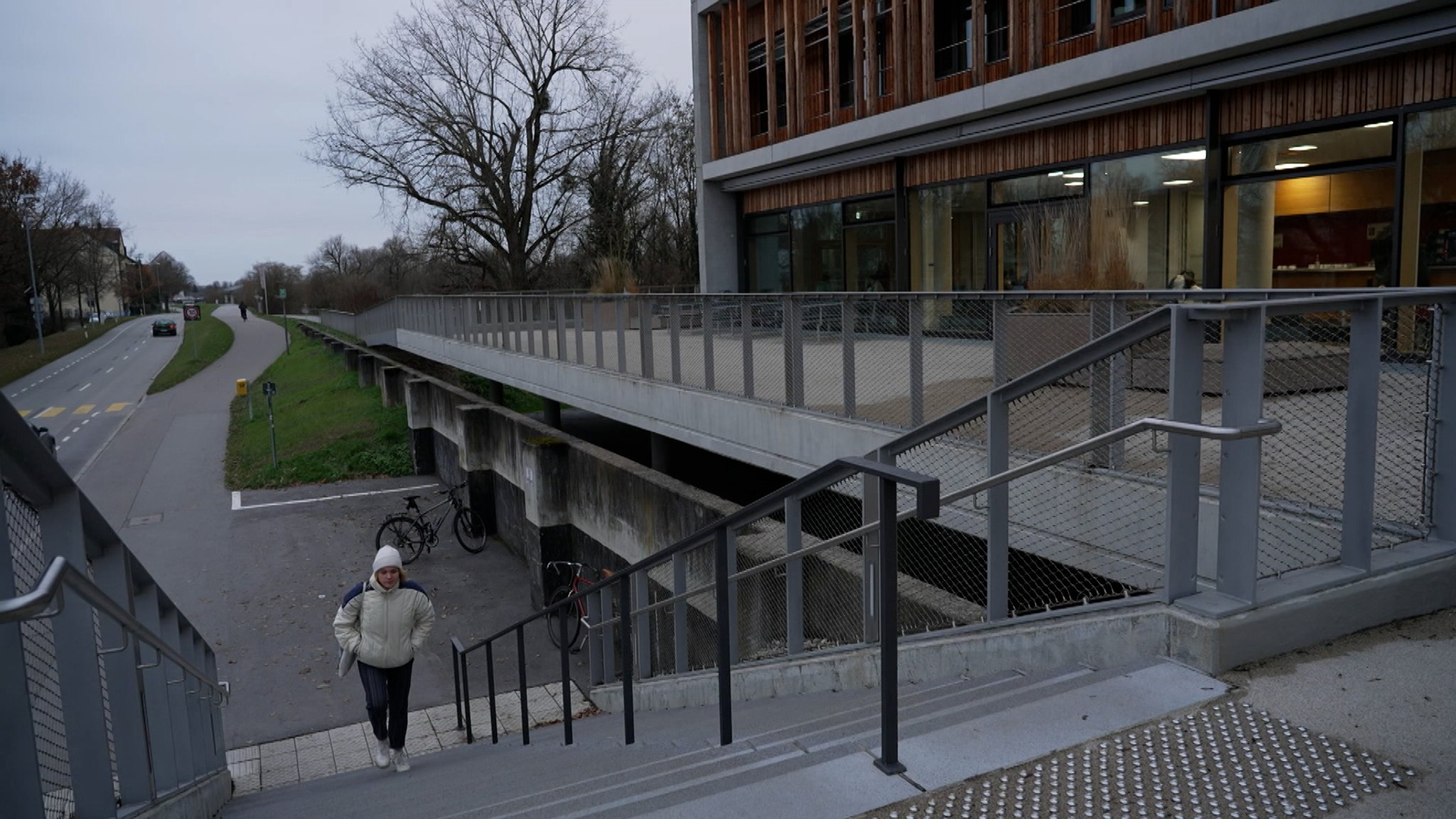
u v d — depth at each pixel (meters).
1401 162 10.38
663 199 45.62
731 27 22.39
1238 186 12.22
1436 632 3.55
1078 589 6.07
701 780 3.01
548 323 17.34
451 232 40.72
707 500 10.26
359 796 5.43
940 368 7.86
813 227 21.00
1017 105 14.65
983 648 4.14
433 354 28.44
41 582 2.52
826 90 20.05
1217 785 2.63
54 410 41.56
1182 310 3.33
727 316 10.88
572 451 14.52
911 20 16.77
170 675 5.18
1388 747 2.77
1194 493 3.46
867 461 3.05
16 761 2.70
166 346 72.06
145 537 19.39
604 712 9.32
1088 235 11.10
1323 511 4.20
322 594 15.50
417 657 13.21
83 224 85.62
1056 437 6.50
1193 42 11.70
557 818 2.90
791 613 5.52
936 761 2.90
